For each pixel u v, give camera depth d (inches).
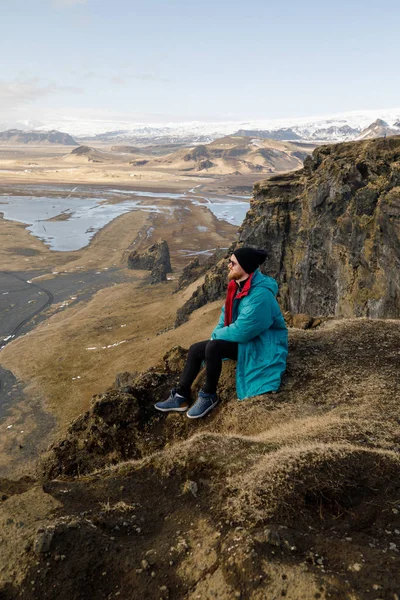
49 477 340.5
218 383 379.2
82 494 208.4
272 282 345.4
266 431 299.9
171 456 236.2
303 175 3021.7
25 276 5762.8
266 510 179.6
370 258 1948.8
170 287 5073.8
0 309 4537.4
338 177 2301.9
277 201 2913.4
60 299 4879.4
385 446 240.7
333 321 519.8
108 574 159.2
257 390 350.0
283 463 206.1
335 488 189.3
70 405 2338.8
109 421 353.4
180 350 431.8
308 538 164.2
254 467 213.3
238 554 155.7
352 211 2142.0
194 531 177.8
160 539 175.0
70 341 3420.3
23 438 2059.5
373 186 2014.0
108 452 341.1
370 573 142.1
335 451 211.5
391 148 2204.7
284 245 2920.8
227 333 338.6
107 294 4970.5
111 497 207.8
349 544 157.6
